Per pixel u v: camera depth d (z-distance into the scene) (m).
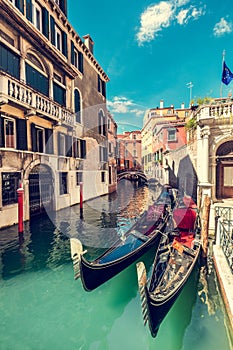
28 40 10.11
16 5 9.46
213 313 4.57
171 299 4.21
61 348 3.85
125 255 6.21
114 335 4.19
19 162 9.90
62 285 5.63
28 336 4.06
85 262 4.97
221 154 9.91
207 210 6.45
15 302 4.96
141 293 3.37
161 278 4.75
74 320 4.51
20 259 6.91
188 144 14.33
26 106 9.30
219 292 5.18
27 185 10.41
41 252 7.44
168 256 5.64
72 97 14.63
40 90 11.33
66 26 13.75
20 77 9.69
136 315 4.75
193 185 12.60
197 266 6.01
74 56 15.26
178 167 16.59
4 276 5.95
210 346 3.82
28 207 10.48
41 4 11.13
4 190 9.27
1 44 8.65
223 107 9.21
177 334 4.09
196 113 11.35
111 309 4.89
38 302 4.98
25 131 10.19
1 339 3.96
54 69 12.77
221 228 6.57
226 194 10.37
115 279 5.90
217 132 9.41
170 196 13.01
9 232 8.95
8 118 9.41
